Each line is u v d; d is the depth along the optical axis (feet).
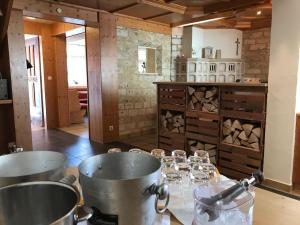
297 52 8.81
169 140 13.53
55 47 20.39
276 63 9.36
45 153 3.42
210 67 22.07
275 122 9.58
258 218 3.00
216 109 11.45
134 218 2.27
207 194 2.70
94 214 2.26
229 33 23.29
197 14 16.62
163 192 2.29
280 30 9.16
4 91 11.24
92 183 2.23
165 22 19.13
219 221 2.40
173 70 20.75
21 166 3.33
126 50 17.19
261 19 19.34
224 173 11.24
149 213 2.37
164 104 13.56
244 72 23.59
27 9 12.22
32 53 21.54
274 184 9.79
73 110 23.06
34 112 22.72
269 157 9.87
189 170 3.84
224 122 11.17
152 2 14.29
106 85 16.10
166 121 13.71
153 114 19.56
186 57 20.84
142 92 18.62
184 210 3.03
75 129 20.47
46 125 20.86
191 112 12.26
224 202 2.49
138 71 18.21
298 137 9.27
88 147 15.34
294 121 9.11
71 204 2.15
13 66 11.57
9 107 11.76
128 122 17.98
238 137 10.78
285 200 3.46
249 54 23.38
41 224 2.30
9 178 2.52
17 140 11.84
